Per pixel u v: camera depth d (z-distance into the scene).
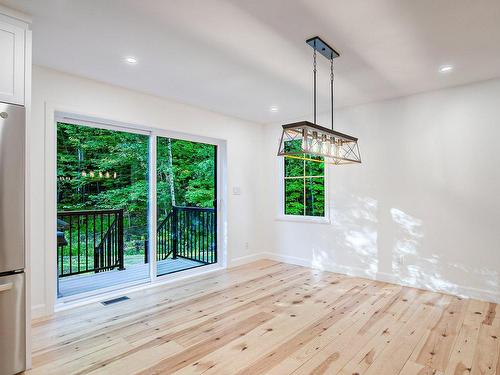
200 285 3.87
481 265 3.29
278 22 2.13
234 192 4.85
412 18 2.06
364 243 4.16
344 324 2.71
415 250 3.73
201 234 4.57
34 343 2.40
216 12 2.02
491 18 2.05
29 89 2.11
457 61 2.76
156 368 2.05
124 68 2.96
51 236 2.98
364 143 4.15
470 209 3.37
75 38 2.38
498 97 3.21
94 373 2.00
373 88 3.51
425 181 3.66
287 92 3.65
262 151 5.32
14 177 2.02
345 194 4.34
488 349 2.27
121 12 2.03
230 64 2.85
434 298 3.35
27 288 2.08
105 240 3.61
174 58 2.73
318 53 2.61
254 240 5.19
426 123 3.66
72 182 3.33
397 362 2.11
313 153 2.19
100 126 3.50
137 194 3.83
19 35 2.06
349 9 1.96
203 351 2.27
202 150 4.59
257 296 3.46
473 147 3.35
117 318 2.87
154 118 3.79
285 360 2.14
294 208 5.06
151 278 3.89
